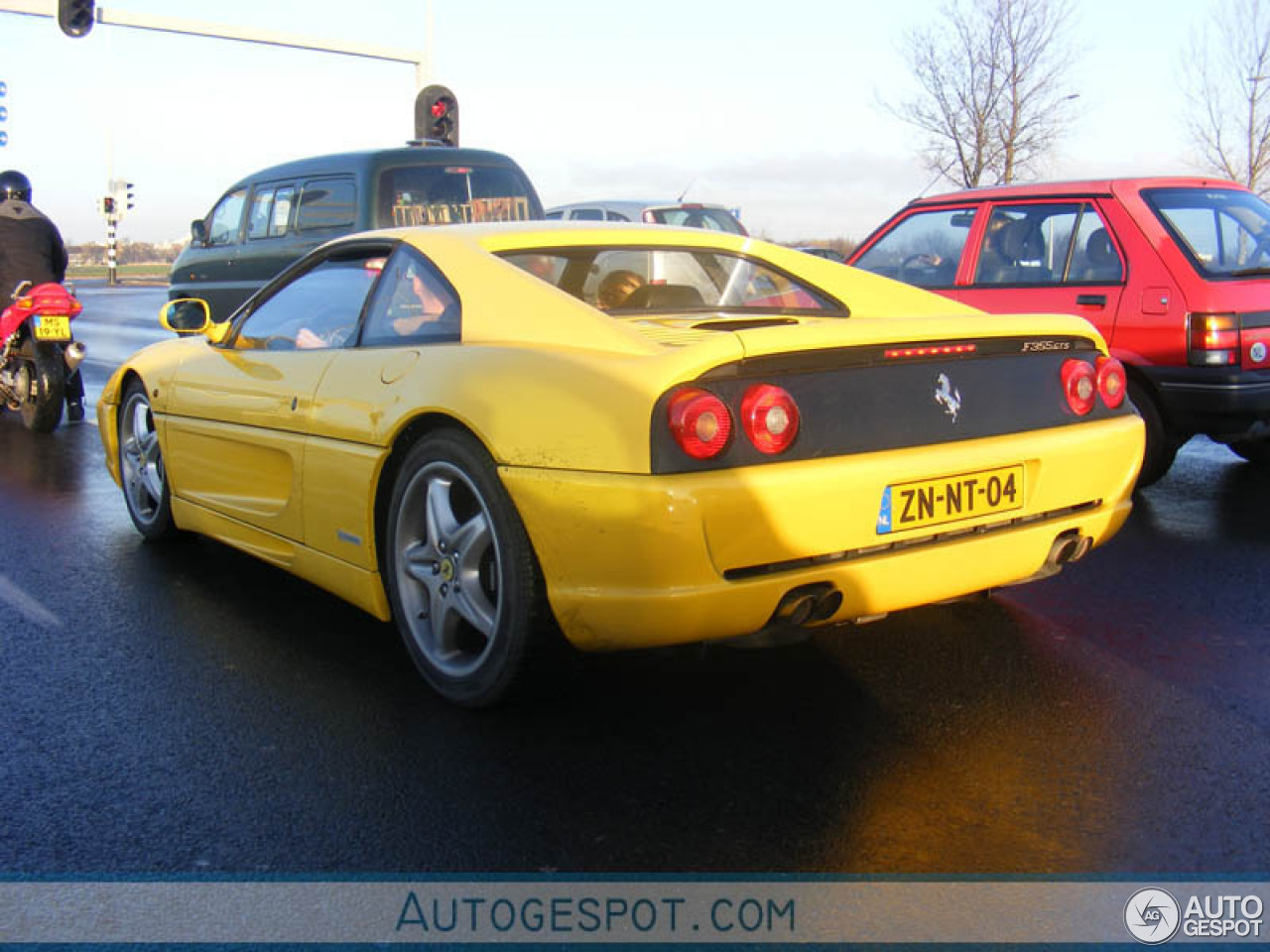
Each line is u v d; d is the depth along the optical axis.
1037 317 3.42
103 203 44.09
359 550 3.64
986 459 3.15
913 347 3.10
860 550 3.01
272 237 11.20
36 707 3.41
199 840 2.65
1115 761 2.97
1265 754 3.00
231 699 3.46
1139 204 5.98
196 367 4.64
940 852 2.55
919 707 3.32
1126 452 3.49
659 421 2.80
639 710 3.33
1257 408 5.55
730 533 2.80
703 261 4.06
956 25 20.94
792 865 2.52
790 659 3.71
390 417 3.43
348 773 2.97
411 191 10.52
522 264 3.68
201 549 5.20
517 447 3.00
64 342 8.75
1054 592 4.38
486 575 3.30
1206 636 3.88
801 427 2.92
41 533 5.54
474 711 3.34
